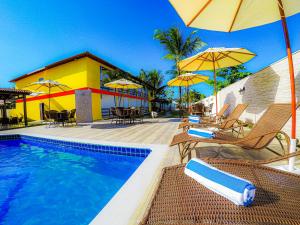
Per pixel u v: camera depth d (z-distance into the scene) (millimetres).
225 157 3137
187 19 2396
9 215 2254
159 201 1120
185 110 18656
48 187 3057
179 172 1512
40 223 2082
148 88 27750
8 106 20297
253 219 931
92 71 15297
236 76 19984
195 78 9969
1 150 5953
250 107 6645
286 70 4398
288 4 2275
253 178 1405
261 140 2615
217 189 1146
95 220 1530
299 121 3850
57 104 16281
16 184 3197
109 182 3236
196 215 967
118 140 5344
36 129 9430
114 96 18422
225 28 2652
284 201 1109
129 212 1643
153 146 4367
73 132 7625
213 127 4289
